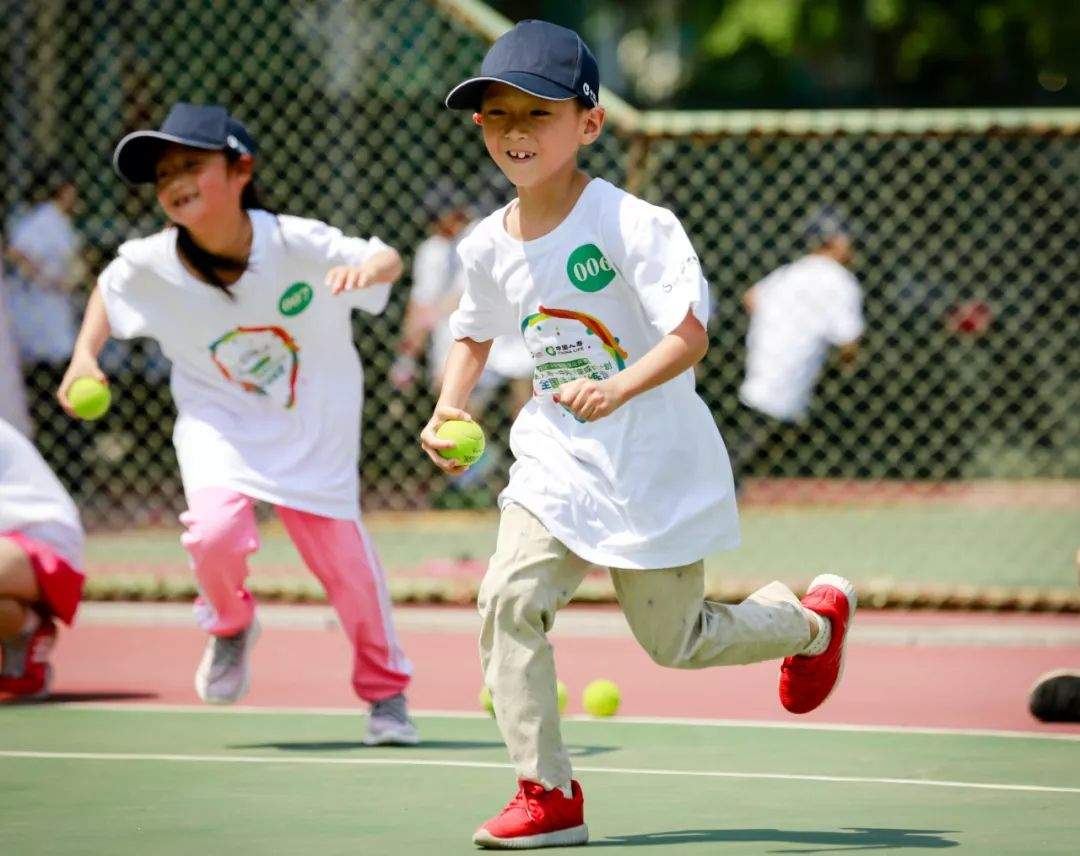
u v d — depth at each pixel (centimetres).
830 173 2325
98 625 1684
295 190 2122
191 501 1063
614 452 798
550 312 814
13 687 1258
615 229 795
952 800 904
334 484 1088
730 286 2444
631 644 1551
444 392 852
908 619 1650
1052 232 2395
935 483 2661
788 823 847
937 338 2498
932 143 2327
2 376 1789
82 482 2253
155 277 1074
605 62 3916
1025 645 1554
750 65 3622
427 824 848
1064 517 2509
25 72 2100
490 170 2167
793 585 1714
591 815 871
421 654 1507
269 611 1684
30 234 2067
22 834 825
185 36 2145
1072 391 2645
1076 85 3350
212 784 954
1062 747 1072
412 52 2145
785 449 2583
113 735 1122
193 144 1030
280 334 1079
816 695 881
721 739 1108
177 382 1106
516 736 790
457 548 2131
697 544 803
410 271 2248
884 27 3309
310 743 1095
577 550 793
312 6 2147
